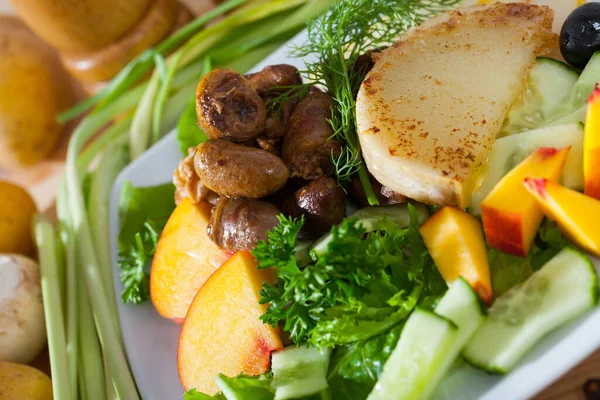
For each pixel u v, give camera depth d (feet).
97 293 1.33
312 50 1.23
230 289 1.14
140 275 1.31
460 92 1.10
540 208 1.02
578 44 1.13
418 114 1.09
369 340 1.05
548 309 0.98
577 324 0.98
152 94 1.56
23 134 1.78
